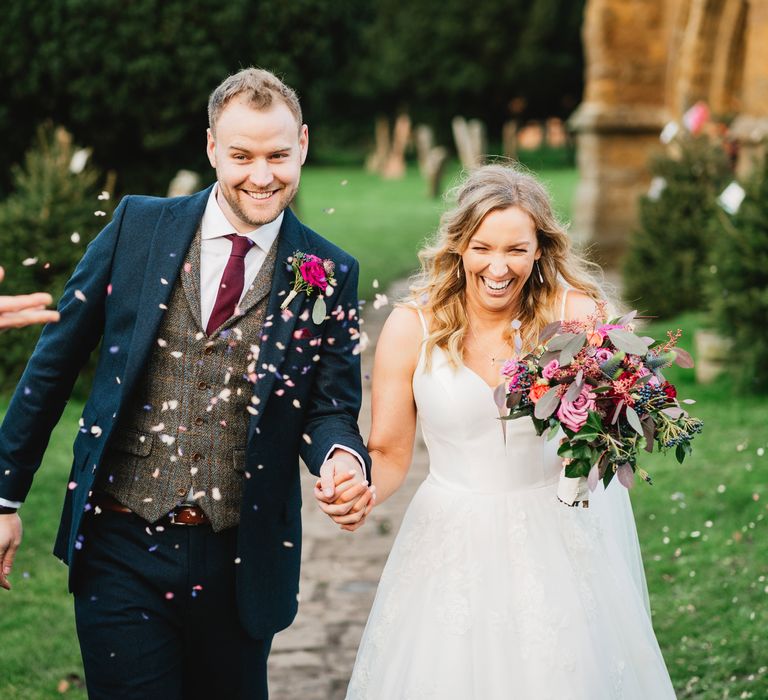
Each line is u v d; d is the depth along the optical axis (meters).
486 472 2.91
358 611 4.73
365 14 14.96
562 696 2.70
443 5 40.31
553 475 2.96
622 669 2.80
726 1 11.93
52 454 6.66
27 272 7.87
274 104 2.68
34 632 4.36
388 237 19.20
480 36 40.09
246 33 10.11
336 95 45.12
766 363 7.42
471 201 2.81
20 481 2.81
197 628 2.84
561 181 32.94
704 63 12.37
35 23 9.39
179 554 2.78
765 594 4.39
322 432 2.82
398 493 6.39
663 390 2.66
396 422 3.01
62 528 2.90
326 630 4.54
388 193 30.20
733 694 3.70
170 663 2.80
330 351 2.89
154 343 2.78
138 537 2.78
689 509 5.43
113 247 2.83
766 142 7.87
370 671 2.95
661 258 10.52
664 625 4.28
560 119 42.75
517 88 40.78
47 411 2.82
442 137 42.84
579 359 2.62
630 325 2.74
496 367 2.96
